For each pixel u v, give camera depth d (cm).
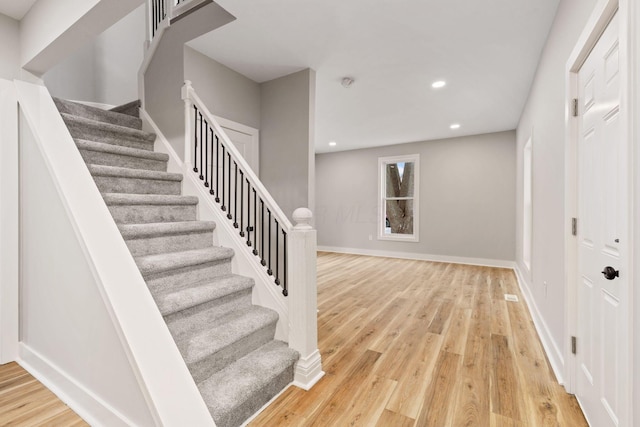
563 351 190
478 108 424
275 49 276
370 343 245
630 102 102
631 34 101
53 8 170
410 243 648
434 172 620
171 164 293
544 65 260
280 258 325
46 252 178
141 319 135
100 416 144
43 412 158
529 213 380
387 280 457
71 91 386
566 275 180
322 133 567
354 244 719
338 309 327
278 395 177
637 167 100
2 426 148
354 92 368
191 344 168
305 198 315
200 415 124
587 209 160
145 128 315
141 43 453
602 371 139
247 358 183
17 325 206
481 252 577
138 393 123
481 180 575
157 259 194
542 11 217
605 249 136
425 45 265
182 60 279
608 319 132
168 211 248
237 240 238
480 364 212
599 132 143
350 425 153
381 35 251
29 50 192
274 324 209
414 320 295
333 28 243
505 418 158
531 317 303
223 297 202
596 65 146
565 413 162
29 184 192
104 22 155
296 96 320
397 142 642
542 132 268
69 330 163
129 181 246
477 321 292
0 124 196
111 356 136
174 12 288
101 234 152
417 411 163
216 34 257
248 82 334
